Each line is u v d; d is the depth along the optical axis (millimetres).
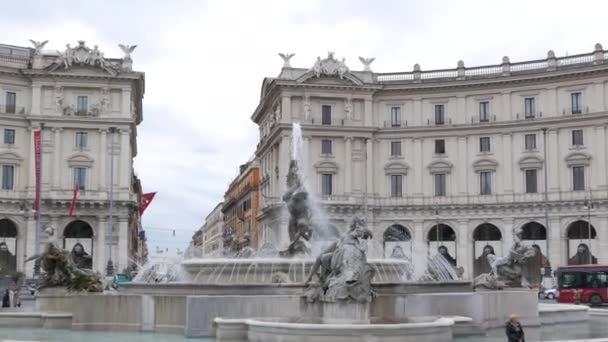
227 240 132375
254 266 26844
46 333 22141
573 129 83125
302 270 26547
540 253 83562
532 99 86000
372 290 20891
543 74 84250
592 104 82062
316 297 20531
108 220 85438
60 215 84562
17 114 84562
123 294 23328
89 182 85812
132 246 100188
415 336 17656
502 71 87188
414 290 24531
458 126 88375
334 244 21062
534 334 22484
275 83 90688
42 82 85750
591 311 31578
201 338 20766
